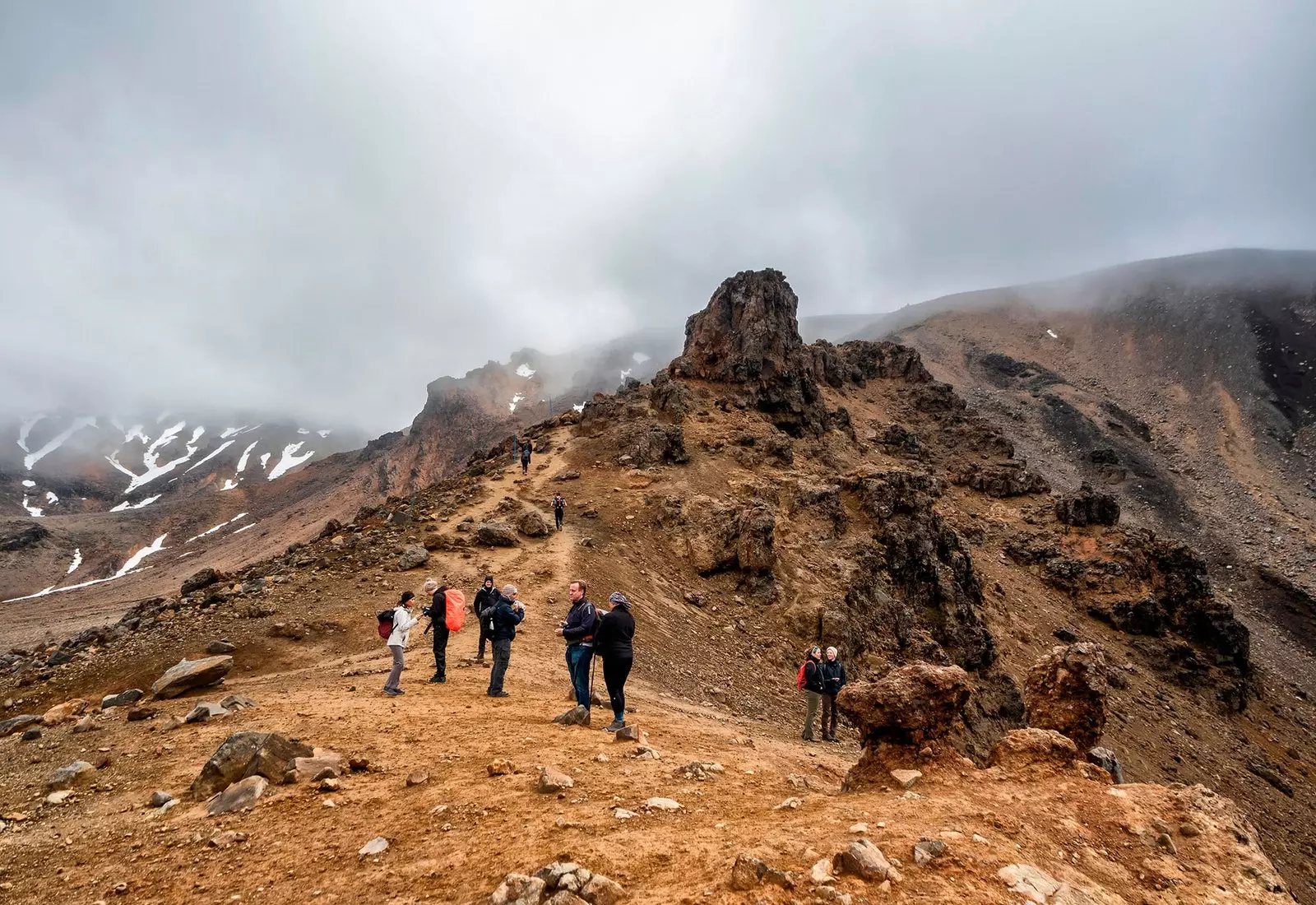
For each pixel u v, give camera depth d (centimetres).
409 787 689
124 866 527
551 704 1205
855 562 3531
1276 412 15050
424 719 1016
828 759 1270
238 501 18150
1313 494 12531
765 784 742
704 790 695
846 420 7044
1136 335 19200
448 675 1451
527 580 2472
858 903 380
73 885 500
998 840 493
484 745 864
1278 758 4544
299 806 636
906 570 3856
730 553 3259
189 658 1641
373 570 2436
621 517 3528
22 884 511
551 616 2144
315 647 1731
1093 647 868
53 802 708
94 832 612
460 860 493
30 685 1602
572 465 4472
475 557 2673
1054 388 16600
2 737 1150
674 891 411
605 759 811
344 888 462
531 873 449
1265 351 16862
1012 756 724
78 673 1606
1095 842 523
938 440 8438
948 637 3744
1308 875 3162
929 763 711
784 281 7006
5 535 14075
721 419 5409
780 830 521
